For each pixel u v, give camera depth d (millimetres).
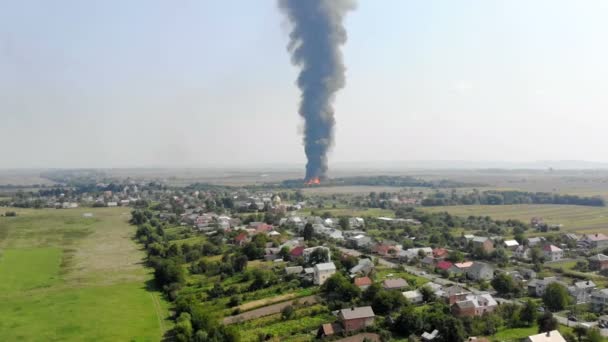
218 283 127500
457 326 89688
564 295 112312
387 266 153875
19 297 128250
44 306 120000
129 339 97625
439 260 156000
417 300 115438
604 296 114375
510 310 105062
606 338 92812
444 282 134375
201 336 90500
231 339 89250
